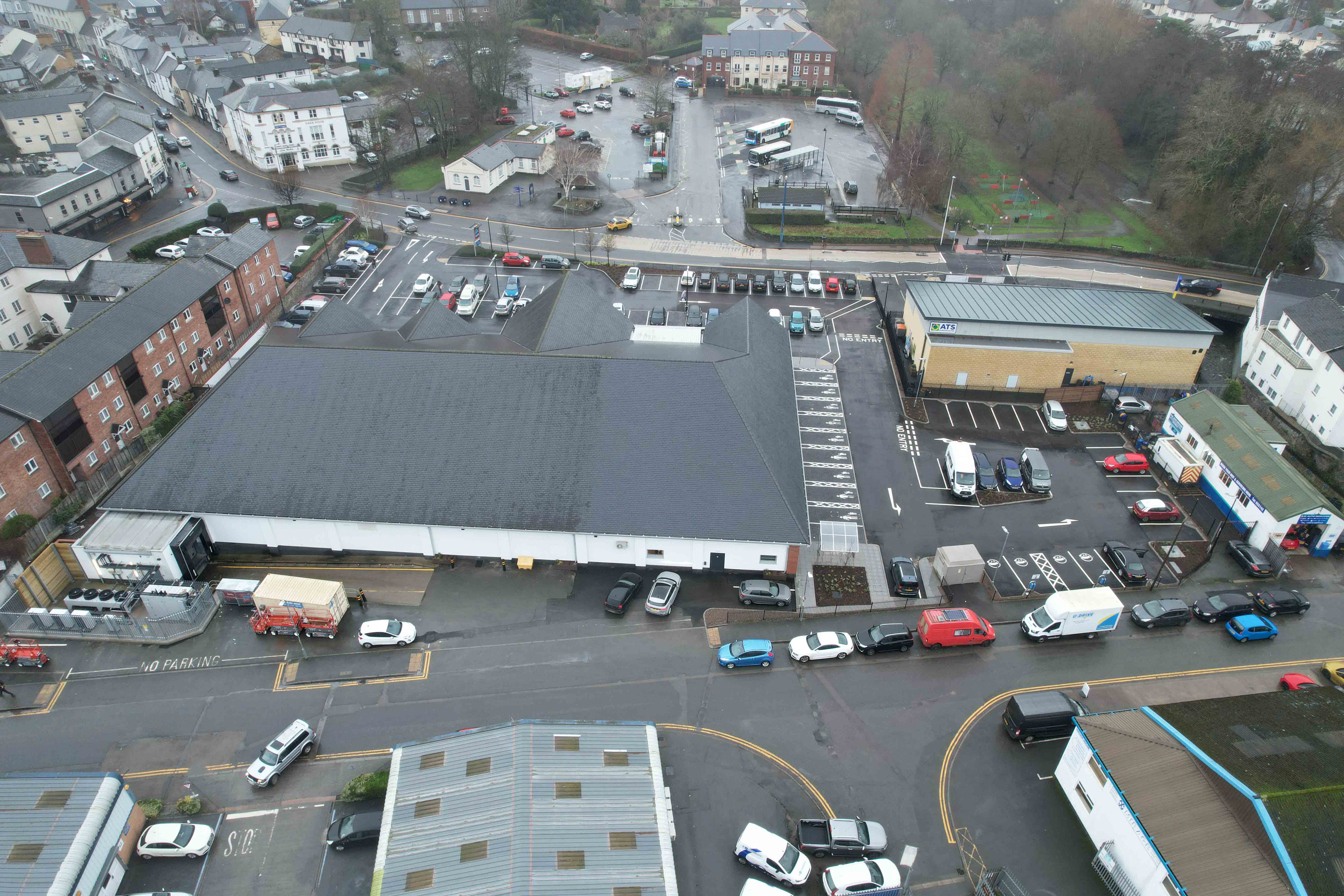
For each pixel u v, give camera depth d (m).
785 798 43.56
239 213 116.06
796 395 76.12
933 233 116.88
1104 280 105.12
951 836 41.91
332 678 50.41
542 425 58.75
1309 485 60.31
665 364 60.47
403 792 39.84
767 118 161.12
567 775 40.19
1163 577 58.78
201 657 51.81
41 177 114.25
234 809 42.97
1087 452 72.25
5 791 39.56
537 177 134.38
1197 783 38.53
